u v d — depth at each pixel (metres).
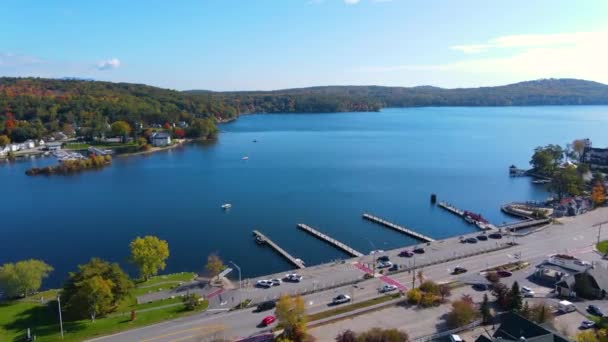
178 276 114.12
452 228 160.62
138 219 169.38
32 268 100.44
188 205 189.12
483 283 101.06
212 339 80.44
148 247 109.94
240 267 125.38
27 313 91.44
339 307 92.19
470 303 85.88
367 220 169.38
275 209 183.38
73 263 129.12
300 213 178.00
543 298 95.00
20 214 176.00
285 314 79.69
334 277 108.81
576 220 152.75
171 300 97.75
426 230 158.62
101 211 180.25
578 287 96.19
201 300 96.75
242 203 192.38
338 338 77.31
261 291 101.94
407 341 76.38
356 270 112.75
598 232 139.25
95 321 87.62
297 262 125.75
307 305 93.69
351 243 145.88
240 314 90.44
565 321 84.81
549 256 119.75
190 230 157.12
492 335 78.69
